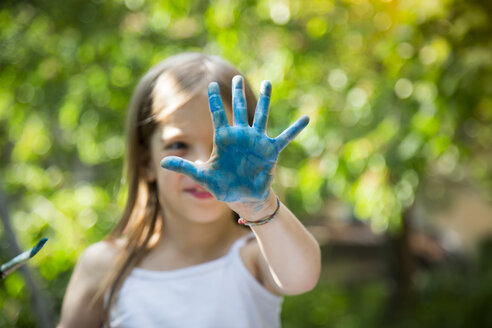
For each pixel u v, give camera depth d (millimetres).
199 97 1374
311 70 4008
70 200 3678
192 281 1429
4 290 2693
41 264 2961
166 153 1388
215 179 1059
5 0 3967
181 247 1487
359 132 3621
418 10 3355
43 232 3312
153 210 1550
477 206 8414
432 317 5738
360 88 3791
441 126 3363
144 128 1473
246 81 1519
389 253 6078
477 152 4914
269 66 3768
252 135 1067
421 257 7750
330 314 6371
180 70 1438
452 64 3277
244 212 1133
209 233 1476
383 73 3816
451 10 3322
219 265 1442
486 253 7242
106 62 4090
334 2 3820
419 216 8398
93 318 1524
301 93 3891
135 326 1408
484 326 5531
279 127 3764
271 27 3949
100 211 3760
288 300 6438
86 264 1562
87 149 4207
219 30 3742
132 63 4055
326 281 7488
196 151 1366
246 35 3938
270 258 1209
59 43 4102
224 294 1405
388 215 3908
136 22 4191
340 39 3988
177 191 1373
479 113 3592
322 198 3979
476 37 3309
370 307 6574
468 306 5676
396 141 3443
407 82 3482
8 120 4363
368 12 3832
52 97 4223
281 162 4004
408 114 3443
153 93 1444
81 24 4020
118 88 4047
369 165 3543
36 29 4168
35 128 4293
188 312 1393
